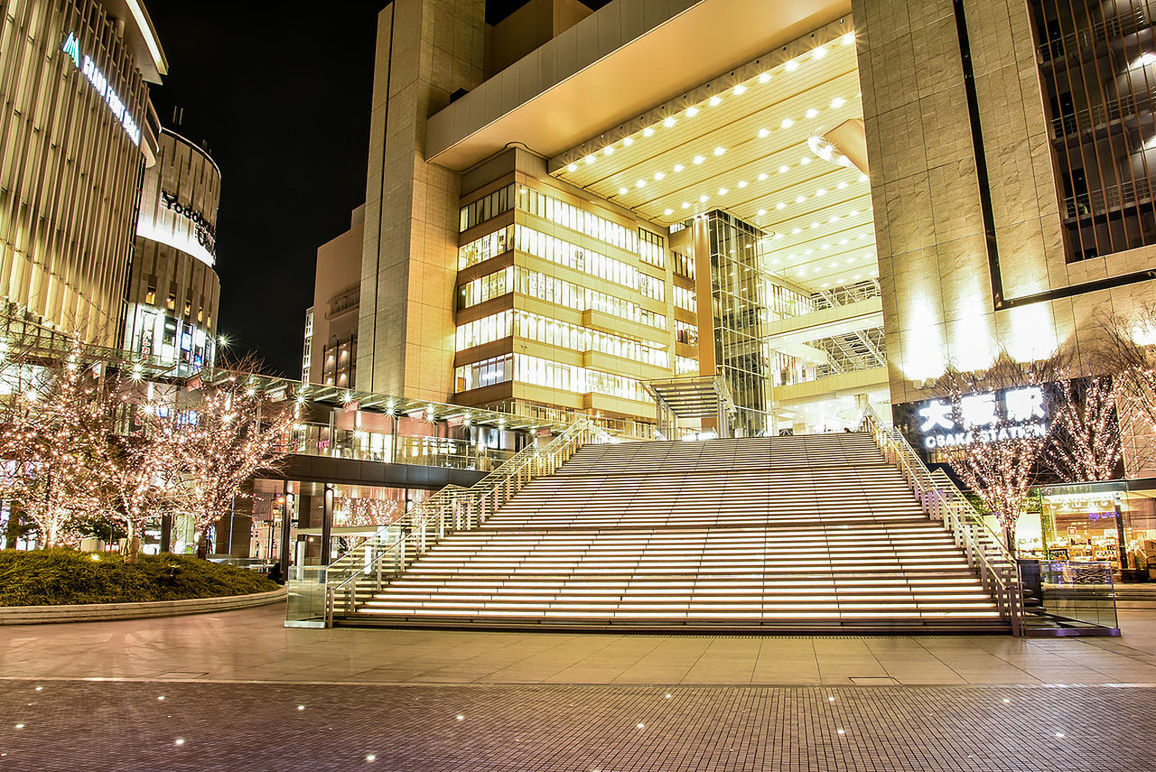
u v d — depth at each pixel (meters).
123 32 55.47
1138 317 28.67
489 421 42.91
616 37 46.59
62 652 13.19
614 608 15.77
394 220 61.88
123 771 6.21
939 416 32.62
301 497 56.12
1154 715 7.36
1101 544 25.72
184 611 20.50
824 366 80.75
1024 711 7.62
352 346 82.88
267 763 6.39
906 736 6.79
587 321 61.44
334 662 11.85
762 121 52.12
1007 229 32.84
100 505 24.03
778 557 17.27
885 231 36.31
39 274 42.84
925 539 17.64
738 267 67.25
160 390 29.44
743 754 6.39
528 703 8.62
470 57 65.94
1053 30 33.12
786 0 41.69
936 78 35.91
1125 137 30.72
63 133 45.88
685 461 27.95
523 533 21.05
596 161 58.94
